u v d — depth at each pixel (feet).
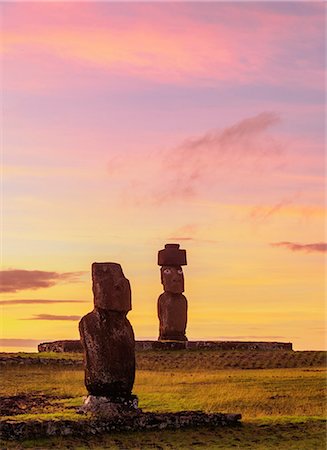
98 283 144.36
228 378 190.60
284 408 155.74
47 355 219.61
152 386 178.60
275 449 124.16
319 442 128.16
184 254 265.95
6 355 213.46
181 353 240.12
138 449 122.83
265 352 239.71
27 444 123.34
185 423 135.54
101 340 142.92
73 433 128.47
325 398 164.14
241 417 140.36
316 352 240.32
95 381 142.10
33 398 163.22
